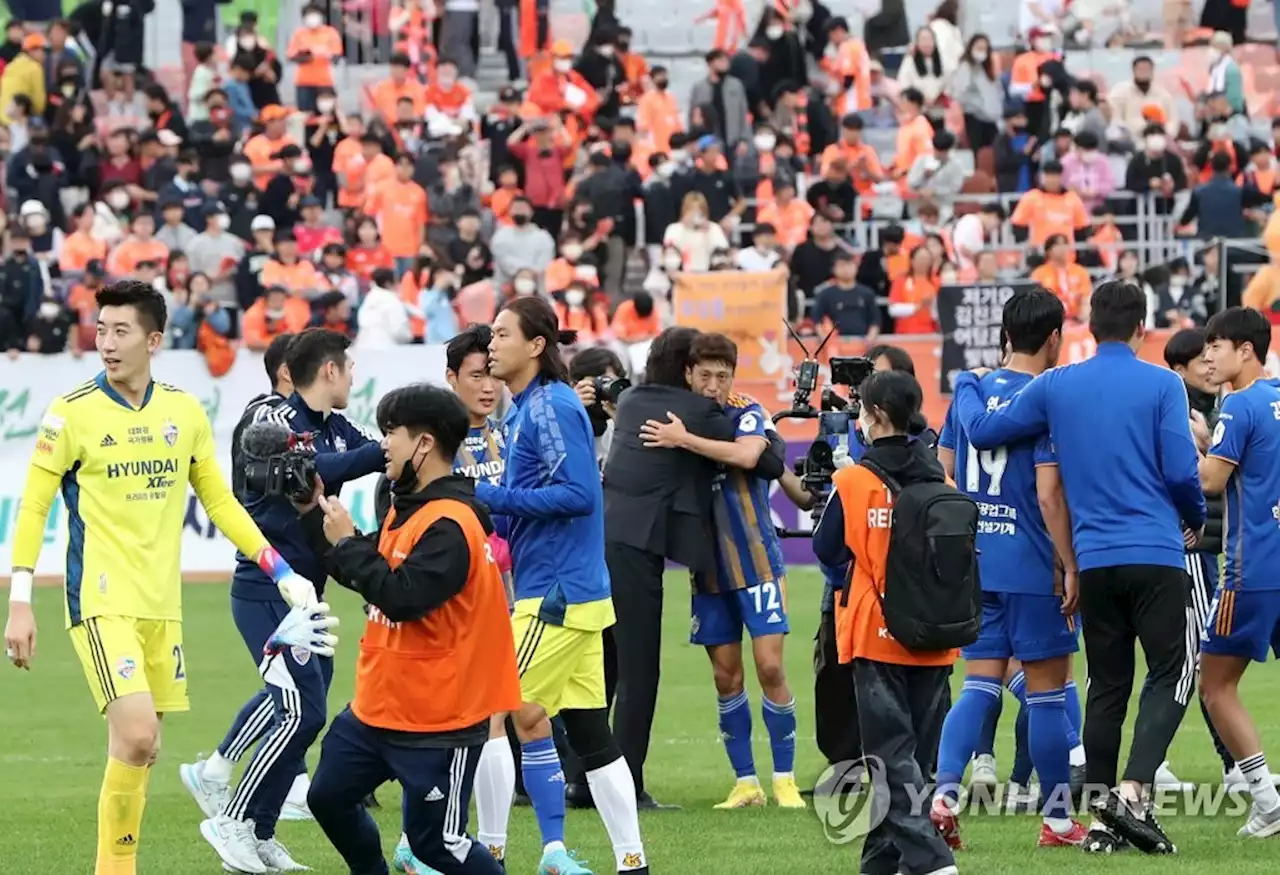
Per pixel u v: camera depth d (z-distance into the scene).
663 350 36.09
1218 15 106.88
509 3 103.25
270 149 90.00
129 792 26.33
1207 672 33.06
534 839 33.12
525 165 89.75
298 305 78.50
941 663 27.39
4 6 104.00
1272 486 32.31
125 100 96.69
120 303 26.72
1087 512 30.48
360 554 23.70
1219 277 75.38
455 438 24.38
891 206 92.25
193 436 27.25
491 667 24.56
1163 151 92.00
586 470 28.56
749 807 36.50
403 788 24.59
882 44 105.69
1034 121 95.31
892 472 27.31
